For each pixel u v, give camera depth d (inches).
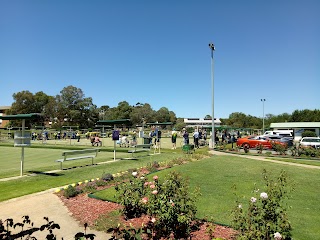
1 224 132.5
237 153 914.1
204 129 1608.0
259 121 3909.9
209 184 373.4
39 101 3690.9
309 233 217.8
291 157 813.9
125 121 661.9
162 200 211.2
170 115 5064.0
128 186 271.3
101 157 737.6
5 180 426.6
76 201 315.3
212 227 199.6
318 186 383.2
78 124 3531.0
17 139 459.8
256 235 168.2
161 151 916.6
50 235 133.7
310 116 3319.4
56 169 527.8
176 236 203.8
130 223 229.1
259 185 370.9
